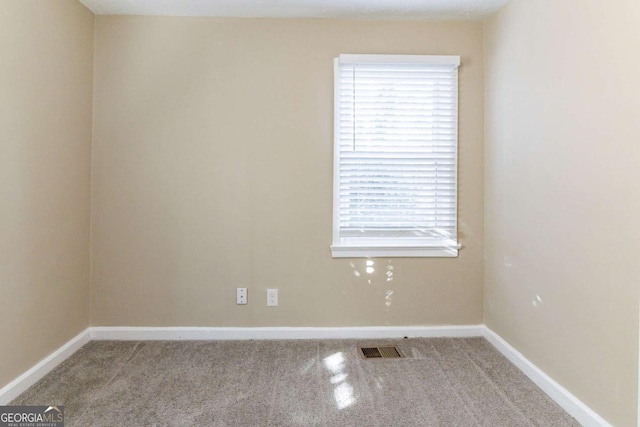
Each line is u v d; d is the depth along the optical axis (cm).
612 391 154
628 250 146
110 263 258
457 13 253
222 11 252
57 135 221
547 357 196
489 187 260
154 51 257
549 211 195
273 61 260
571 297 178
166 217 260
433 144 266
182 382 203
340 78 261
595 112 163
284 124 262
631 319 145
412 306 268
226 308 263
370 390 196
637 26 142
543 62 199
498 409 179
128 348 246
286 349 246
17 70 189
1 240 180
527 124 214
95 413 174
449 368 221
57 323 224
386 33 263
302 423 168
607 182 156
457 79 264
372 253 265
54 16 216
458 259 268
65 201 230
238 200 262
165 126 258
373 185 265
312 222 264
